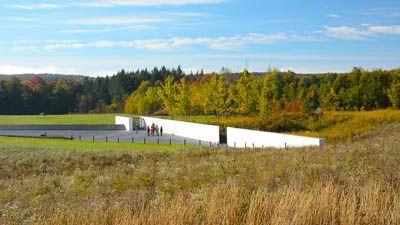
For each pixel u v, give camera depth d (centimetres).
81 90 13950
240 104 5759
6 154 2467
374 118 4603
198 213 725
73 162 2250
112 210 828
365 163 1336
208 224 662
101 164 2161
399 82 6212
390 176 1051
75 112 12675
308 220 650
